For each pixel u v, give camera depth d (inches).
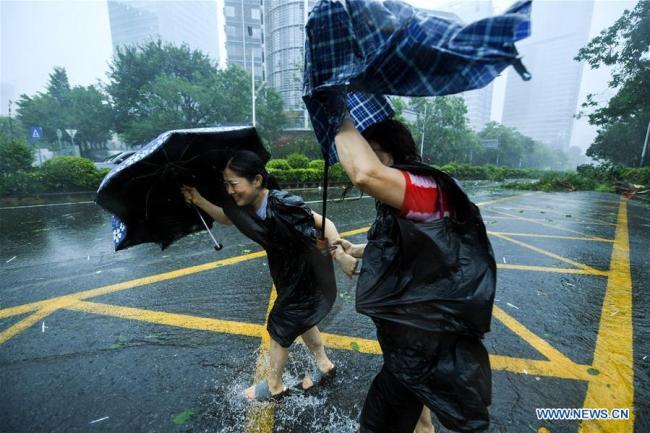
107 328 107.5
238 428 68.2
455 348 41.1
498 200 462.3
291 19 1701.5
